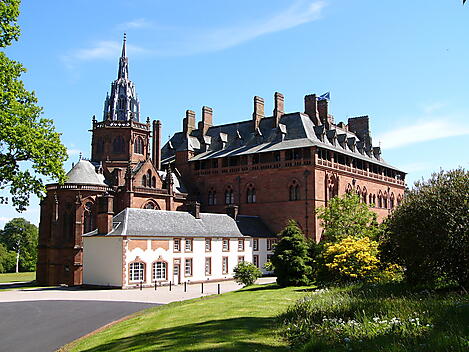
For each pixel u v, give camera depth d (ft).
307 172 233.55
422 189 84.79
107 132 263.90
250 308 85.92
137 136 269.85
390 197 309.22
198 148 293.43
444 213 77.41
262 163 250.98
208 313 82.79
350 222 183.83
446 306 56.49
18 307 124.88
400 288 82.79
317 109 278.26
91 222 223.71
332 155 248.93
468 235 74.69
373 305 61.87
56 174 120.67
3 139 109.09
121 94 280.92
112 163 258.98
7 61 110.22
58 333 86.53
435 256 77.10
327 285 112.57
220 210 266.16
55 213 220.84
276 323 64.90
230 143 281.95
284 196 240.53
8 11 106.42
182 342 57.26
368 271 107.24
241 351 49.62
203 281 205.67
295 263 142.92
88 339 74.84
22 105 115.65
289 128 257.96
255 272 163.94
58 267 219.41
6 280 276.82
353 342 45.42
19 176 114.32
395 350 41.01
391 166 315.17
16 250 428.97
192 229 205.77
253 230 235.40
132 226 183.83
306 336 52.21
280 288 138.21
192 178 281.13
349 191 232.12
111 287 178.91
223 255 216.54
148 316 89.71
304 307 69.05
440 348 40.04
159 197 245.04
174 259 194.49
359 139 323.37
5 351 73.20
